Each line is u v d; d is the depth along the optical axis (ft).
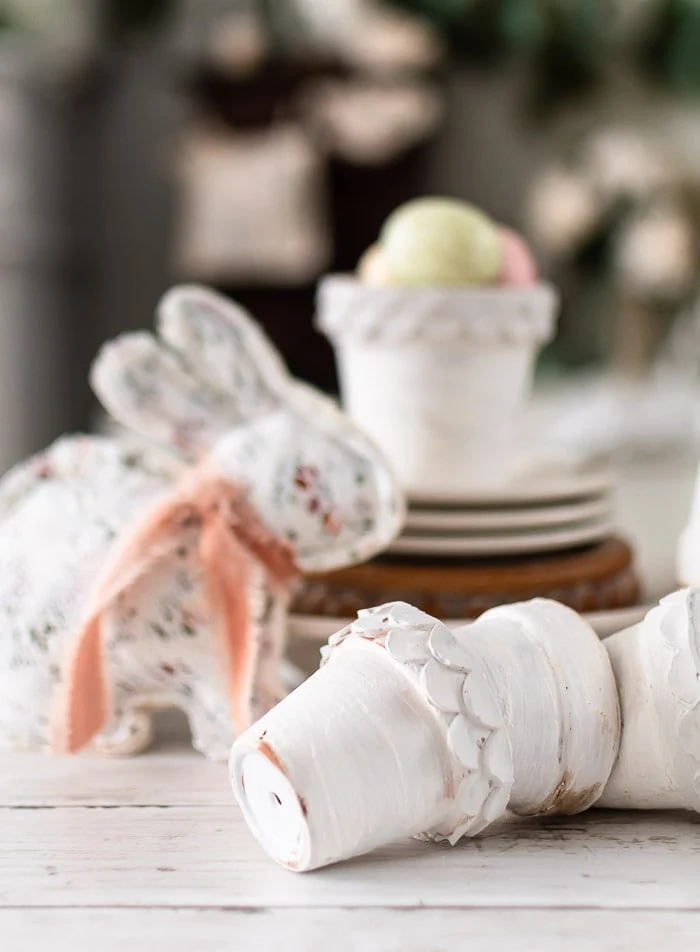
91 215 7.12
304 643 2.13
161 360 1.90
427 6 6.88
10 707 1.77
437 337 2.05
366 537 1.79
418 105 6.91
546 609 1.63
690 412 5.15
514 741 1.55
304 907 1.48
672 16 6.81
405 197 7.00
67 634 1.77
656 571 2.42
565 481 2.08
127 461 1.87
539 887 1.51
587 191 5.80
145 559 1.75
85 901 1.49
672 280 5.50
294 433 1.80
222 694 1.76
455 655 1.53
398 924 1.46
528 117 7.16
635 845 1.58
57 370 6.64
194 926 1.46
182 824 1.62
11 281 5.99
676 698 1.56
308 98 6.89
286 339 7.07
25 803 1.67
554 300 2.15
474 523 1.97
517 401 2.15
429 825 1.53
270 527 1.77
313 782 1.48
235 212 6.89
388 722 1.51
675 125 7.21
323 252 6.97
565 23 6.79
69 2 6.70
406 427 2.11
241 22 7.30
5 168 5.77
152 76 7.51
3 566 1.81
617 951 1.43
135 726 1.79
